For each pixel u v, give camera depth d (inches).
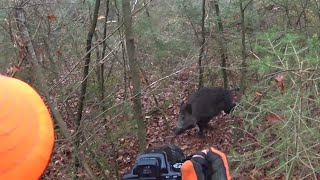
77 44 264.1
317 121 158.6
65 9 265.7
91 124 213.3
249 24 330.3
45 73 213.5
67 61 264.5
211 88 368.8
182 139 362.6
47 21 221.9
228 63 358.0
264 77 210.1
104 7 288.0
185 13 366.3
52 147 47.6
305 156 159.6
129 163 270.4
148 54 346.3
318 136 165.2
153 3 356.2
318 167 162.9
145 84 322.7
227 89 378.3
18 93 48.3
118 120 251.8
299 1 295.3
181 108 355.3
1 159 44.6
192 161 69.9
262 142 188.5
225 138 341.4
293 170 171.2
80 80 230.5
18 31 148.9
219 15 336.8
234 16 335.3
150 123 374.6
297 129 155.9
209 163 71.0
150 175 77.5
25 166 45.1
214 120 387.9
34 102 48.6
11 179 44.2
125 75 267.7
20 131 46.1
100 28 301.7
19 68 156.3
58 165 223.3
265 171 194.5
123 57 266.7
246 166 188.1
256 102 210.7
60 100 214.4
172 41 345.4
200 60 348.5
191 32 366.9
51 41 225.0
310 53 170.1
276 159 188.7
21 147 45.6
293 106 165.2
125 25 206.8
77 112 224.8
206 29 379.6
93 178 156.5
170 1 370.9
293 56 174.7
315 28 289.4
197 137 362.3
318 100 161.8
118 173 249.6
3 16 175.3
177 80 394.9
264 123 203.9
